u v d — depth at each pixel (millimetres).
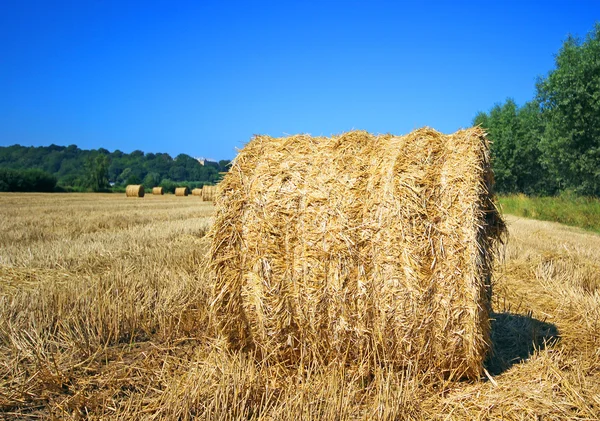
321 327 4355
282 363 4555
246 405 3727
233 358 4395
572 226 17453
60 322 5230
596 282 7574
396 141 4492
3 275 7438
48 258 8430
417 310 4148
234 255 4492
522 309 6418
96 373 4395
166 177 103125
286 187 4449
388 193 4234
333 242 4246
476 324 4141
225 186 4590
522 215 22078
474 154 4258
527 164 35844
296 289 4359
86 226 13602
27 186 55844
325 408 3641
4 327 4984
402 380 3982
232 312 4543
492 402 3943
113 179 99188
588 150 22125
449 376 4402
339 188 4352
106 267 8109
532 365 4660
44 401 3896
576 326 5617
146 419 3516
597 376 4453
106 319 5281
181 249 9289
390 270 4172
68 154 110750
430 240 4148
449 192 4215
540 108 24500
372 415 3658
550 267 8328
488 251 4480
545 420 3730
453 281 4148
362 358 4359
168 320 5500
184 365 4535
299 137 4738
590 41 22078
